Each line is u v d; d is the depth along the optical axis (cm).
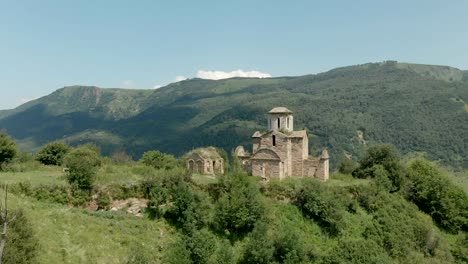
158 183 5203
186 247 4459
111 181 5241
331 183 6994
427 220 6731
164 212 5078
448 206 7000
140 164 7906
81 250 3891
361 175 8088
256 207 5347
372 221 6081
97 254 3931
